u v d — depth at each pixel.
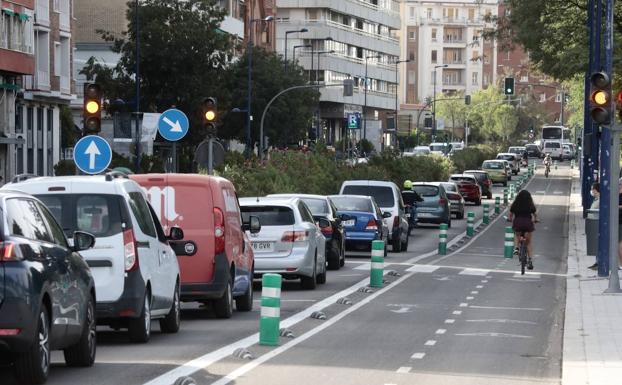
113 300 33.50
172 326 38.28
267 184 96.25
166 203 41.81
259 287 56.81
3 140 120.69
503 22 126.94
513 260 79.81
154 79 143.25
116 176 34.97
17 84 127.50
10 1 121.88
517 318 44.41
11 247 24.92
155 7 143.00
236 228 44.44
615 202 53.62
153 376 28.48
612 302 50.19
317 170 113.00
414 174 156.25
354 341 36.59
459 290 56.34
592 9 92.19
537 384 28.52
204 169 90.19
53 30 137.75
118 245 33.62
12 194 26.30
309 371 29.92
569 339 37.56
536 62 124.00
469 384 28.22
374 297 52.16
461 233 111.81
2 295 24.66
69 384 27.02
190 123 142.62
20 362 25.58
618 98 53.22
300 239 54.81
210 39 143.25
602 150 62.31
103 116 147.75
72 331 28.17
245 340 36.41
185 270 41.66
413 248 91.81
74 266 28.30
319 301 49.97
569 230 113.56
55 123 142.62
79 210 33.69
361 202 78.81
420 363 31.83
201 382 27.73
